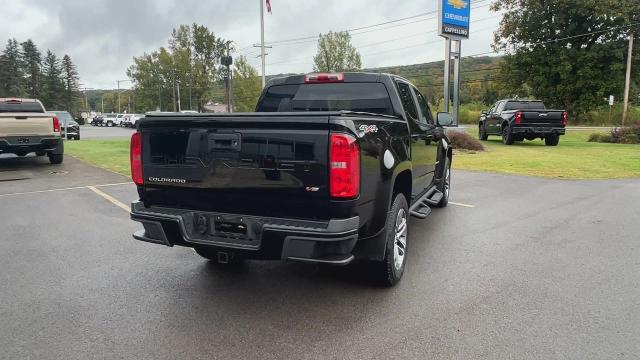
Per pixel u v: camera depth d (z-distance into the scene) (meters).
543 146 19.66
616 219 7.06
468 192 9.44
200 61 88.88
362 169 3.53
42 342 3.36
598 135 22.42
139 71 95.12
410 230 6.45
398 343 3.33
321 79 5.43
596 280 4.52
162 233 3.96
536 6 44.75
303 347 3.28
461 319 3.70
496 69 54.50
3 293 4.25
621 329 3.51
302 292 4.27
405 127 4.72
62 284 4.48
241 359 3.13
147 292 4.29
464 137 17.75
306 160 3.42
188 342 3.36
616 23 42.78
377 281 4.33
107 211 7.72
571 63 43.91
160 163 3.96
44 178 11.29
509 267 4.91
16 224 6.84
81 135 34.78
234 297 4.17
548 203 8.30
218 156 3.69
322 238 3.36
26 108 14.89
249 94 66.50
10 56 115.62
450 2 19.23
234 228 3.74
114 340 3.39
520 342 3.33
